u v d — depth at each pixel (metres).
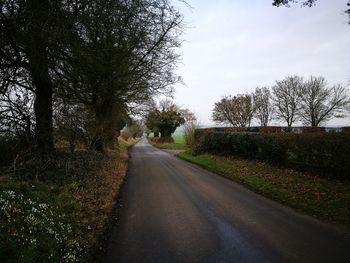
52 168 10.41
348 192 9.59
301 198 9.78
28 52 9.15
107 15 9.83
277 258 5.61
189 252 5.90
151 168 19.50
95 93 15.45
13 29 8.36
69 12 8.72
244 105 51.22
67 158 11.97
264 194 11.07
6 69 9.95
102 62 11.58
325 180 11.41
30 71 10.36
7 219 5.36
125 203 9.86
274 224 7.59
